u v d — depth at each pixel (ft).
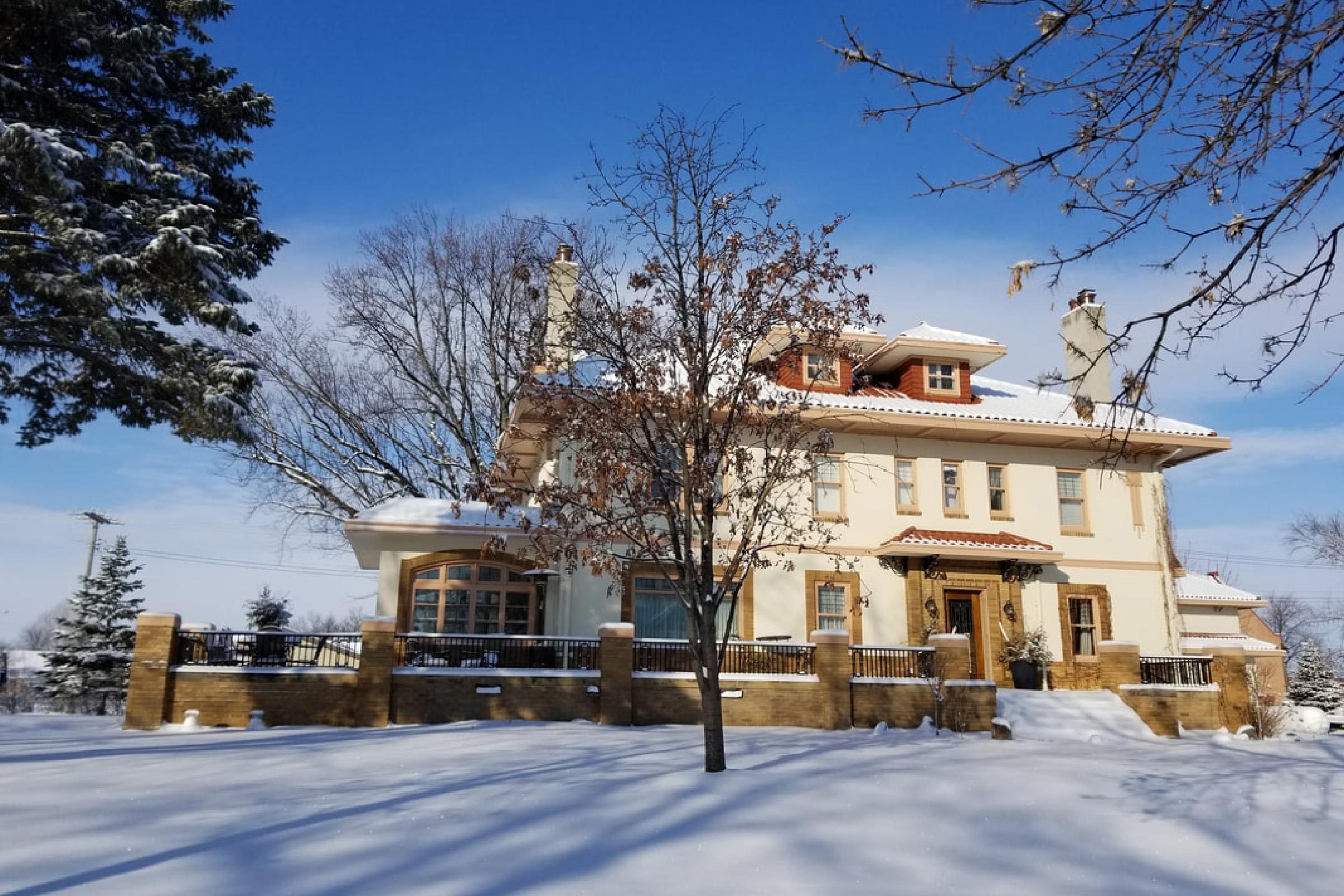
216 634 57.82
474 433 102.78
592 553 43.86
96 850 24.91
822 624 75.10
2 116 56.08
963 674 64.39
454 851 25.20
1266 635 170.71
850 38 18.01
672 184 42.39
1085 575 81.10
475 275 102.32
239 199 64.64
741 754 42.88
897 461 79.87
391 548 70.74
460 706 58.29
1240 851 26.63
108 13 59.52
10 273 54.08
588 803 30.78
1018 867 24.61
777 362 42.63
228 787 33.94
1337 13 16.10
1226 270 18.48
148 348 57.31
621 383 42.93
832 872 23.75
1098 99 17.88
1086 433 80.38
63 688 100.32
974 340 86.89
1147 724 68.18
